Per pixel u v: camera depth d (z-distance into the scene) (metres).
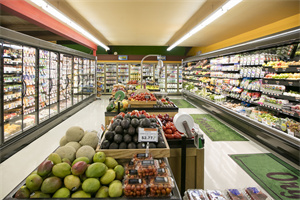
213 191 1.64
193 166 2.45
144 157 1.78
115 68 13.95
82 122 6.30
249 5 4.54
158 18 6.35
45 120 5.34
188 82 12.16
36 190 1.44
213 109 7.29
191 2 4.95
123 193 1.51
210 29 6.98
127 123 2.08
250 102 5.57
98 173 1.53
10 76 4.17
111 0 4.81
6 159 3.64
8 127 4.18
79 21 6.25
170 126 2.63
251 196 1.54
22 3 4.51
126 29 7.97
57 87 6.22
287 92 4.16
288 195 2.60
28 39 4.38
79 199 1.39
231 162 3.54
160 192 1.46
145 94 5.15
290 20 5.27
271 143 4.02
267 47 4.76
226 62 7.21
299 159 3.35
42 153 3.90
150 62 13.38
